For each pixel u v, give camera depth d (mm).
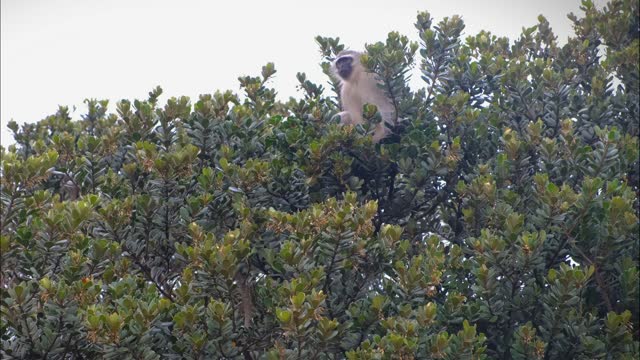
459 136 14359
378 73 14672
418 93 15766
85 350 10430
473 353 10570
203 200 12047
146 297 10633
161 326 10250
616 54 16438
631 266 11828
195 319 10242
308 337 10125
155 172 12188
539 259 11508
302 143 14008
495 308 11555
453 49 15742
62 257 10859
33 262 10508
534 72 15711
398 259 11695
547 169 13352
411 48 14914
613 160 12719
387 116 15711
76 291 10125
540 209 12109
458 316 11484
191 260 10703
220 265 10570
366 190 14562
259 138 13984
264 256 11844
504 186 13391
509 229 11648
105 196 12859
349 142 13930
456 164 13859
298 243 10891
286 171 12844
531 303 11789
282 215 11172
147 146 12188
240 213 11883
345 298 11547
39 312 10453
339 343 10688
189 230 11789
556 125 15031
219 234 12438
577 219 11969
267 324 11164
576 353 11320
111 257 11273
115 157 14227
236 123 13875
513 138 13664
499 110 15250
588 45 17375
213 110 14281
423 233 14992
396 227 11594
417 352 10297
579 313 11375
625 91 16469
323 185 13953
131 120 13812
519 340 11211
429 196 14844
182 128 13898
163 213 12180
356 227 11023
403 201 14578
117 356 9812
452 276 12422
